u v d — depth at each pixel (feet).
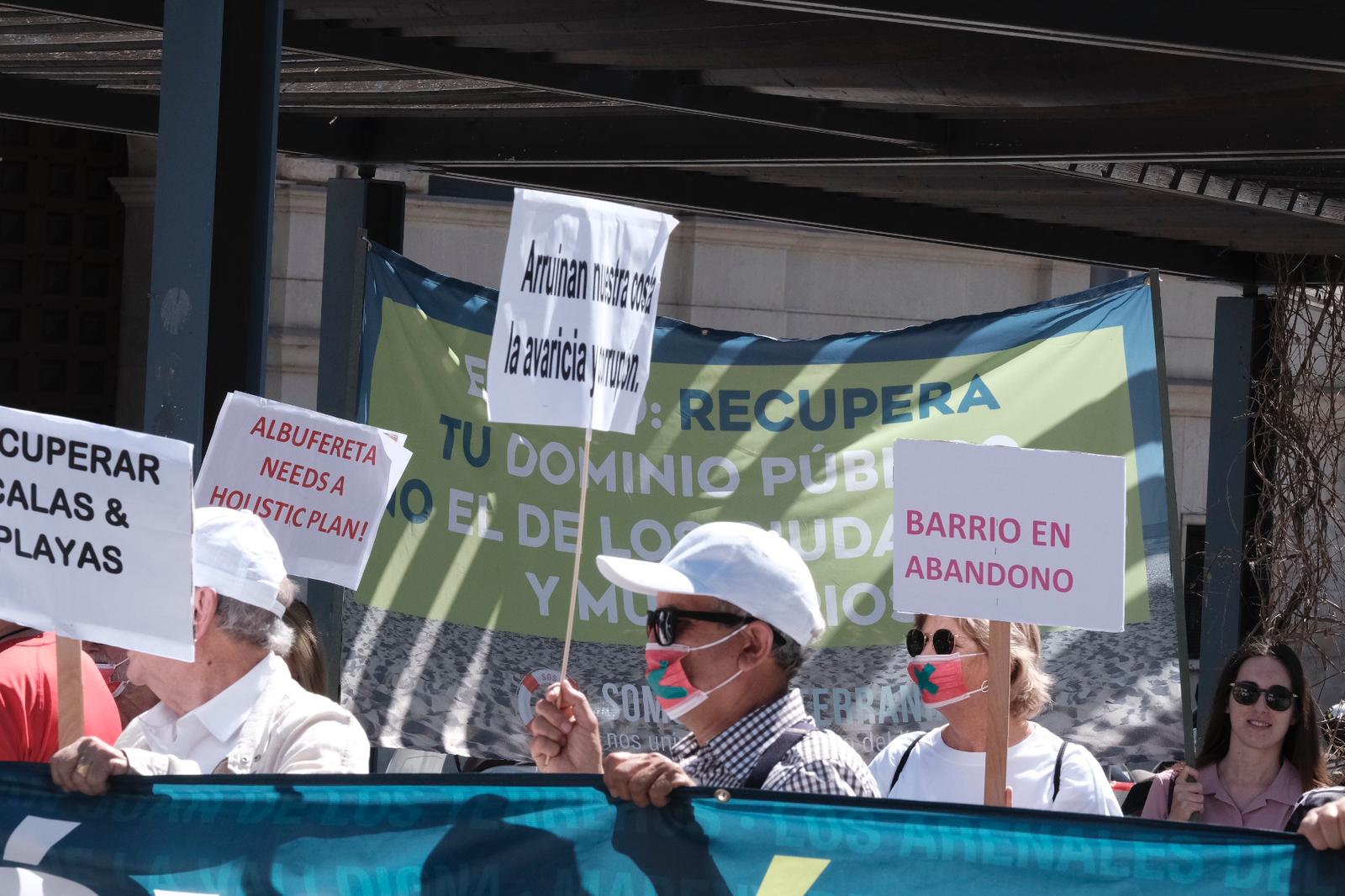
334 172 56.39
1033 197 41.22
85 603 14.12
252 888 13.88
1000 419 30.09
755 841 13.11
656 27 28.84
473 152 38.60
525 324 17.20
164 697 16.33
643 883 13.26
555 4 27.76
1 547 14.26
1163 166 37.04
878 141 34.65
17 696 17.70
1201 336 69.05
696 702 14.89
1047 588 15.25
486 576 30.14
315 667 18.44
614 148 37.32
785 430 30.68
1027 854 12.82
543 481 30.50
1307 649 57.11
